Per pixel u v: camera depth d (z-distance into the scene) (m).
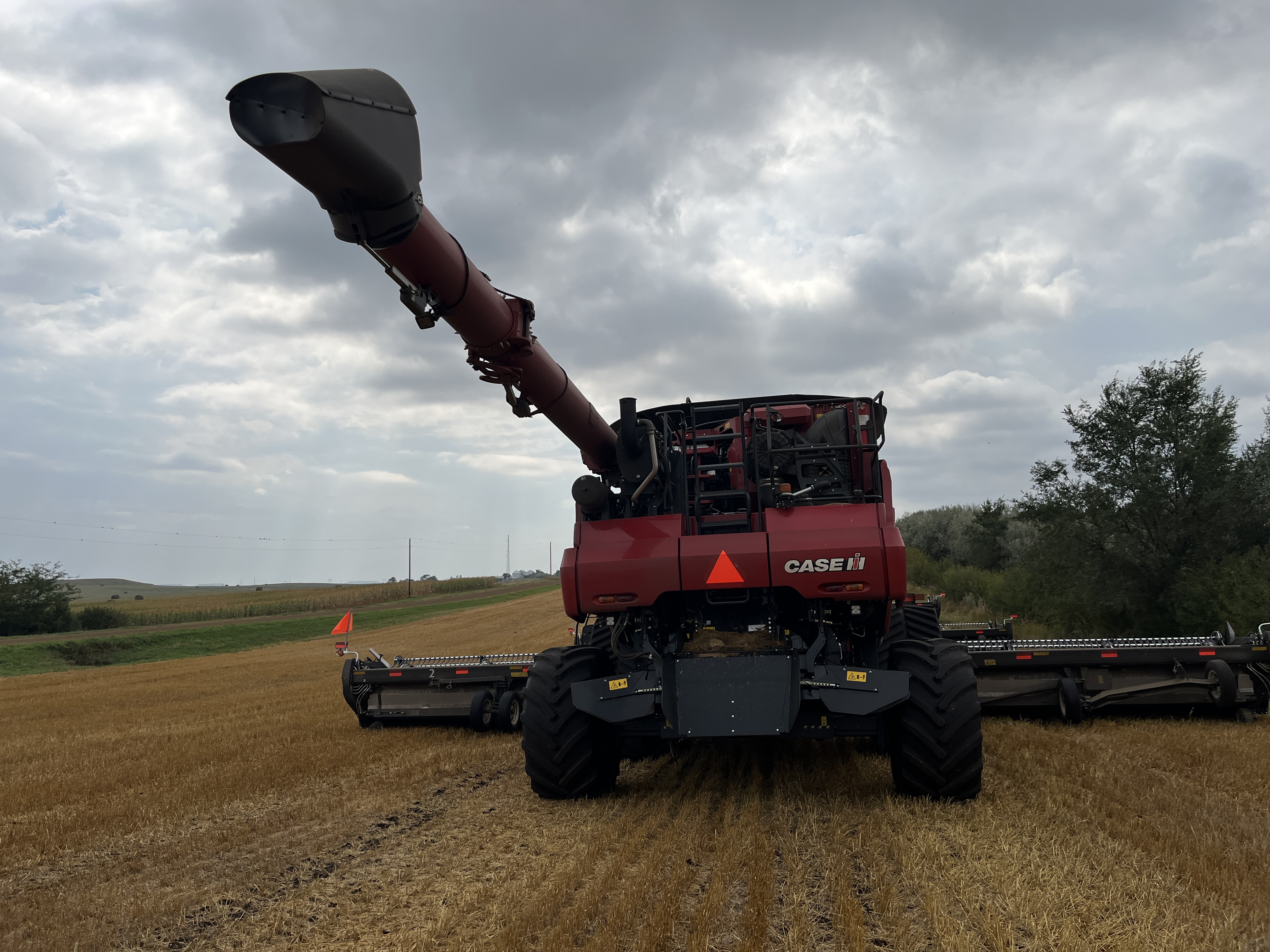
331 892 4.69
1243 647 8.96
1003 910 3.87
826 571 6.07
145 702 15.25
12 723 13.19
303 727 11.09
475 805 6.56
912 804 5.85
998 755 7.57
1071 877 4.27
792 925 3.74
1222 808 5.50
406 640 28.41
